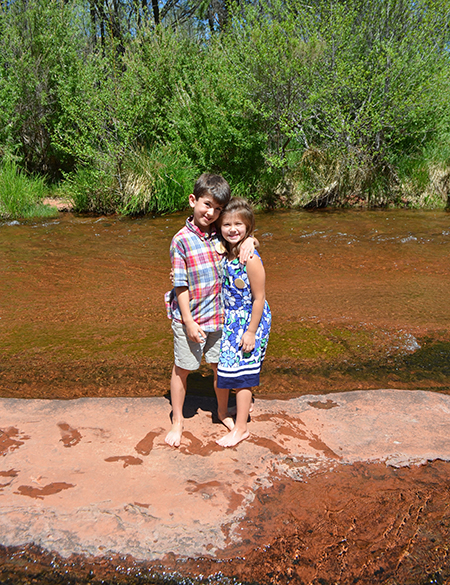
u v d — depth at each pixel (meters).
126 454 2.26
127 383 2.98
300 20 9.20
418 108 8.47
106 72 9.96
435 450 2.32
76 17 10.95
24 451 2.26
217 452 2.29
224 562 1.71
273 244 6.41
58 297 4.48
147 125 9.54
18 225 7.64
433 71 8.92
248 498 2.00
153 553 1.74
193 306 2.30
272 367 3.19
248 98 9.02
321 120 9.40
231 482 2.09
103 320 3.96
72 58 10.11
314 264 5.53
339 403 2.73
